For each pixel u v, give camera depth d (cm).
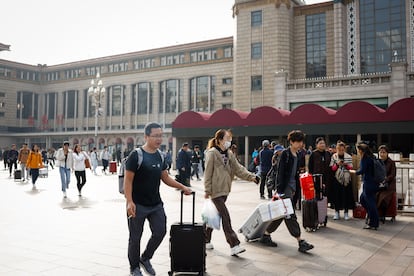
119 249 624
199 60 6019
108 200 1259
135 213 462
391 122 2497
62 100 7669
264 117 2923
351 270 516
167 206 1127
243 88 4872
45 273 498
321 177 846
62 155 1344
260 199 1334
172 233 486
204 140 3528
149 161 466
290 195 657
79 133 6550
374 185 813
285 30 4694
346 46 4475
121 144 6200
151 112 6475
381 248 644
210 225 603
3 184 1861
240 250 581
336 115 2666
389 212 909
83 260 560
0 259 562
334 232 785
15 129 7562
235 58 4969
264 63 4744
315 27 4728
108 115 6994
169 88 6341
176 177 1616
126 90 6762
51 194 1430
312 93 3591
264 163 1374
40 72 7950
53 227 803
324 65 4634
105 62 7012
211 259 572
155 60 6469
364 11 4381
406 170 1312
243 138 3441
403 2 4162
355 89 3416
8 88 7469
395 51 4178
